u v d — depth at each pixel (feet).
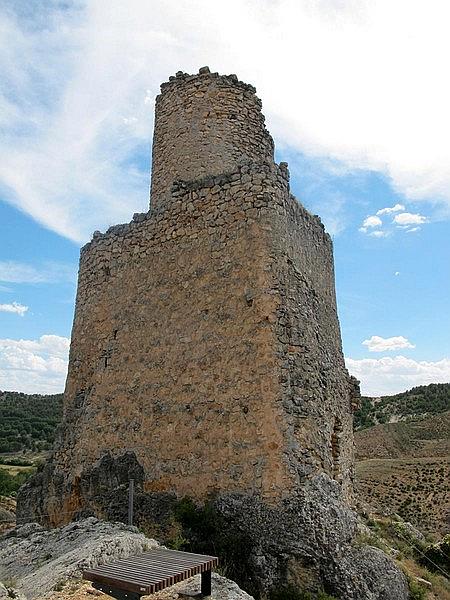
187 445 36.83
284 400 33.35
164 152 48.65
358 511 46.91
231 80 48.24
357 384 49.32
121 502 39.45
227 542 31.27
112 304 46.47
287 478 31.65
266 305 35.09
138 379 41.93
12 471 142.92
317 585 29.43
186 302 40.01
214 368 36.70
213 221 39.88
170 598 21.48
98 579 18.90
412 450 188.44
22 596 21.34
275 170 38.65
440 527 105.09
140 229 45.73
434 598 37.52
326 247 47.42
